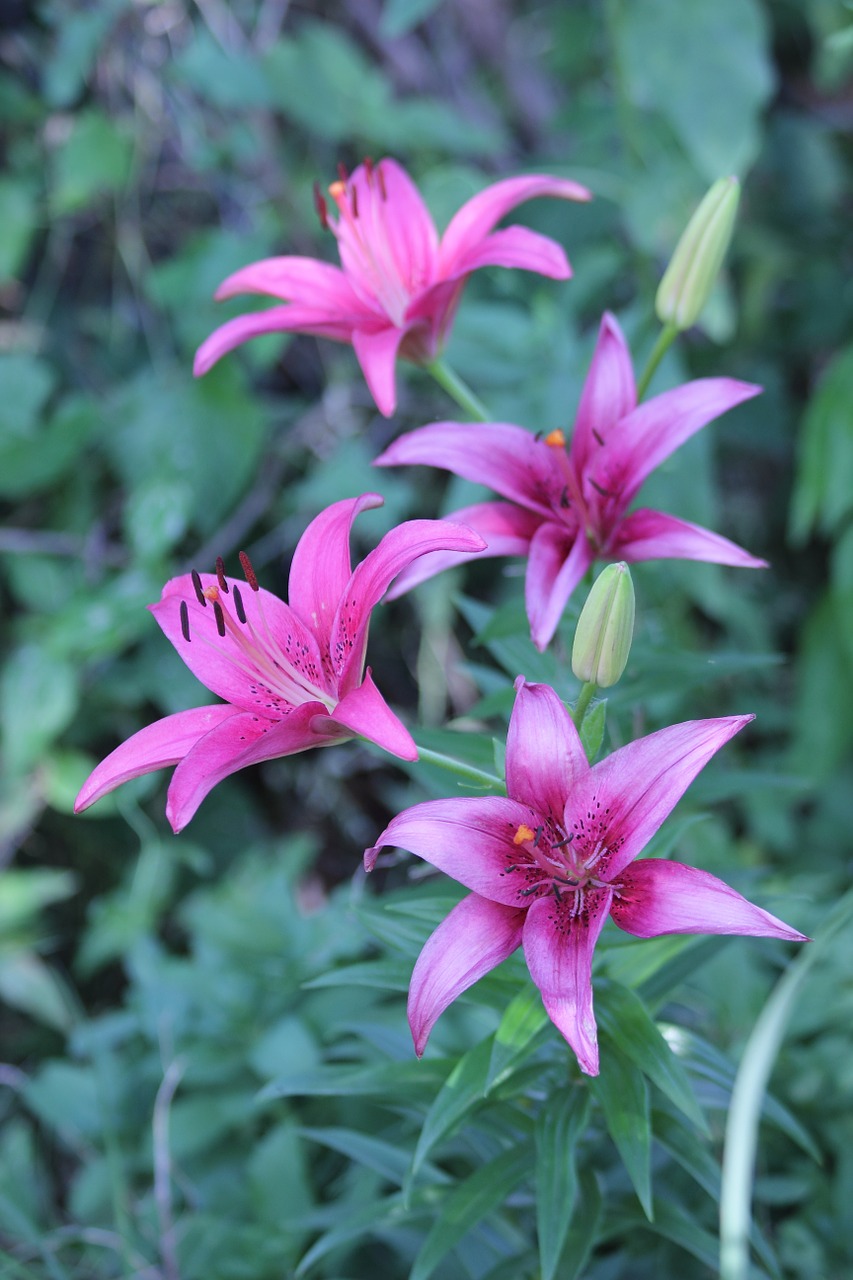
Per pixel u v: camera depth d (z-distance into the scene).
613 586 0.73
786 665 1.47
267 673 0.79
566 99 1.61
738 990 0.99
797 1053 0.99
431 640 1.30
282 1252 0.96
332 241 1.37
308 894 1.33
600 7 1.50
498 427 0.83
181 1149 1.02
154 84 1.30
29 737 1.20
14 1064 1.26
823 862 1.27
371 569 0.75
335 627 0.77
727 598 1.32
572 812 0.73
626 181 1.33
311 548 0.78
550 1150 0.76
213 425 1.25
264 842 1.33
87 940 1.17
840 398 1.19
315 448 1.33
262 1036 1.04
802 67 1.71
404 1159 0.88
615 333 0.83
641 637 0.88
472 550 0.73
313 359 1.37
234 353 1.26
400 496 1.25
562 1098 0.78
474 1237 0.89
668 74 1.22
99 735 1.28
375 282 0.88
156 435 1.25
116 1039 1.11
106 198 1.32
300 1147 0.99
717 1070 0.80
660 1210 0.83
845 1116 0.96
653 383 1.08
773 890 1.10
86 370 1.34
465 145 1.33
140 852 1.29
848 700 1.27
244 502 1.30
